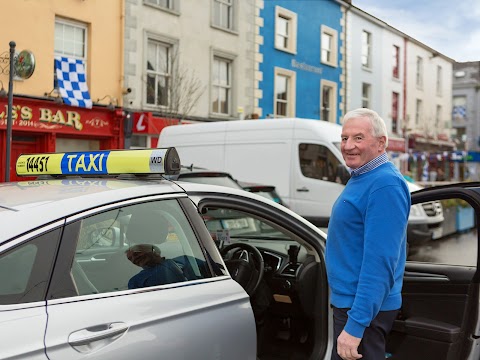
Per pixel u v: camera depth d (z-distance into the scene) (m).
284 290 3.41
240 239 3.91
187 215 2.44
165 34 14.73
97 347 1.83
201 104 15.88
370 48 24.06
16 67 11.01
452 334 3.00
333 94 21.50
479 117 42.03
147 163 2.43
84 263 2.00
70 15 12.70
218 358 2.23
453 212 10.92
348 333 2.29
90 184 2.40
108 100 13.53
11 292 1.75
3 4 11.50
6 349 1.61
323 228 8.38
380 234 2.30
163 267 2.26
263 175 9.56
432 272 3.34
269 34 18.22
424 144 28.36
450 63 32.66
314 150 9.15
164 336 2.03
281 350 3.44
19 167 3.00
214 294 2.32
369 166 2.44
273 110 18.52
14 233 1.83
